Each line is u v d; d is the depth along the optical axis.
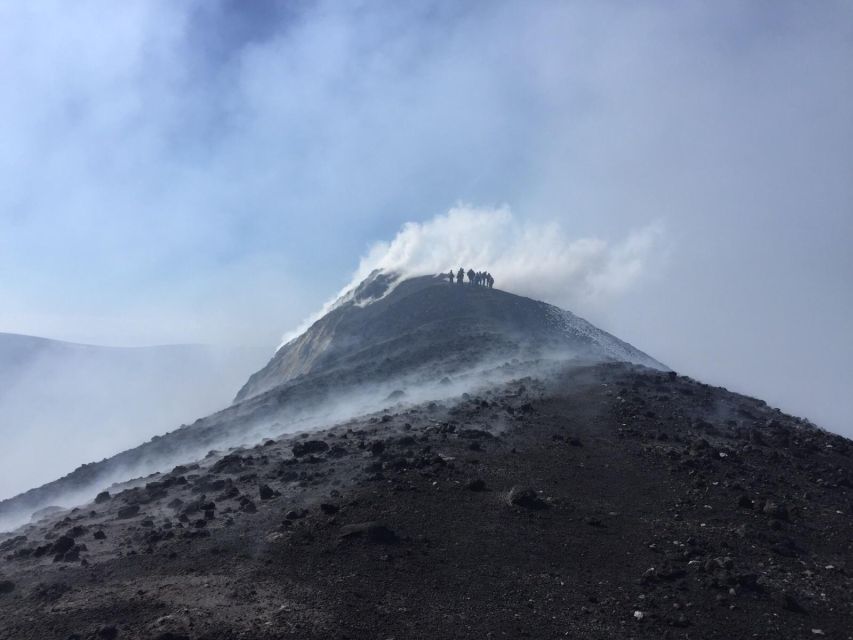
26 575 24.67
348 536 25.14
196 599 21.05
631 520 27.50
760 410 45.56
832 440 39.47
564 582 22.64
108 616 20.36
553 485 30.73
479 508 28.11
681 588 22.39
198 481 34.09
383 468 32.22
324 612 20.22
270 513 28.42
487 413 41.75
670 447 35.84
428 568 23.31
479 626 19.91
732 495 30.09
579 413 41.81
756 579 22.73
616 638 19.61
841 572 23.80
